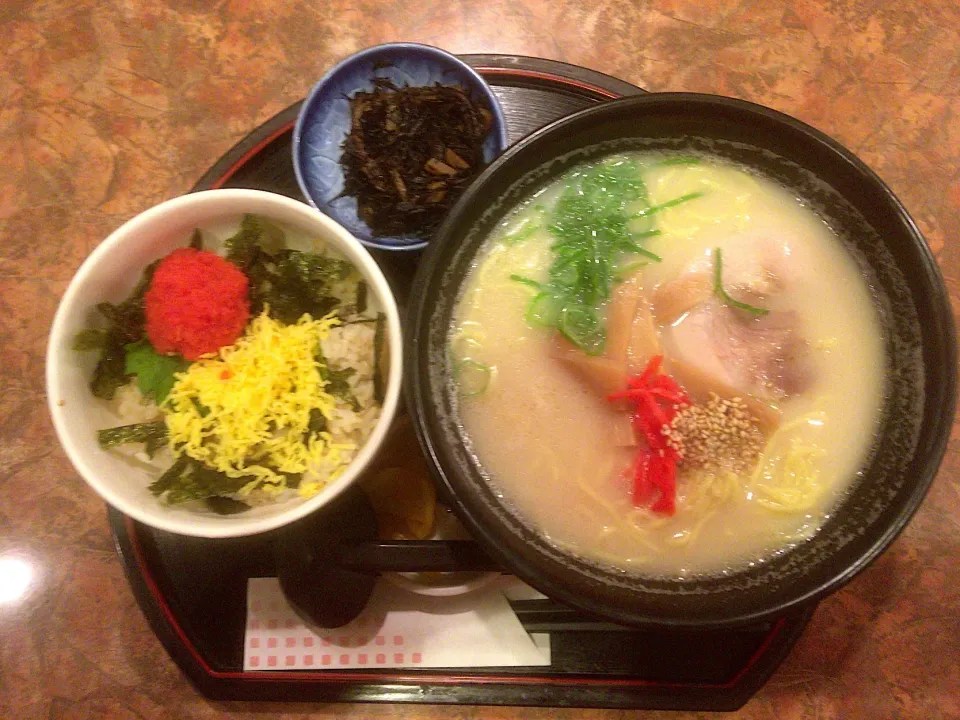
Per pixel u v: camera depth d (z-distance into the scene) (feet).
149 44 1.63
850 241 1.17
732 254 1.20
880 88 1.60
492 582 1.29
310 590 1.15
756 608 1.03
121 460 1.13
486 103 1.41
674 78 1.61
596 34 1.63
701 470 1.14
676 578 1.11
